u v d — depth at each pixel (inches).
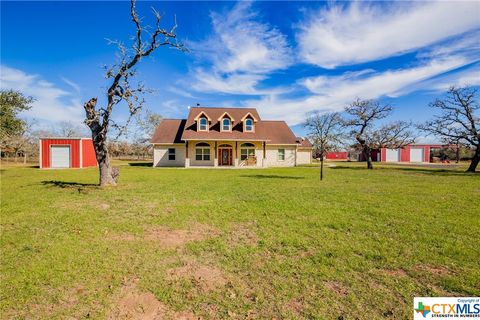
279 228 226.4
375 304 121.1
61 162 1015.0
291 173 783.1
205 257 170.4
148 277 144.5
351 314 114.1
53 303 121.3
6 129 864.9
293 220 250.8
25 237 201.9
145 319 111.6
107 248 183.0
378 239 200.2
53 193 392.2
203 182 538.6
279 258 168.6
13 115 869.8
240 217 260.8
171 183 518.3
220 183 523.8
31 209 290.8
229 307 119.3
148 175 693.3
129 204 318.7
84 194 383.9
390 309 117.7
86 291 130.9
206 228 228.4
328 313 114.7
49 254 171.5
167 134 1194.0
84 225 233.9
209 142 1141.7
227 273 149.7
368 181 570.6
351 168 1059.9
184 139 1061.8
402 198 360.2
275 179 606.5
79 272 148.6
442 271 151.6
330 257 169.3
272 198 357.7
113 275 146.1
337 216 263.7
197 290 132.7
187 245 189.6
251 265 159.2
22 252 174.6
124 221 246.8
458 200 346.3
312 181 567.8
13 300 122.3
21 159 1545.3
